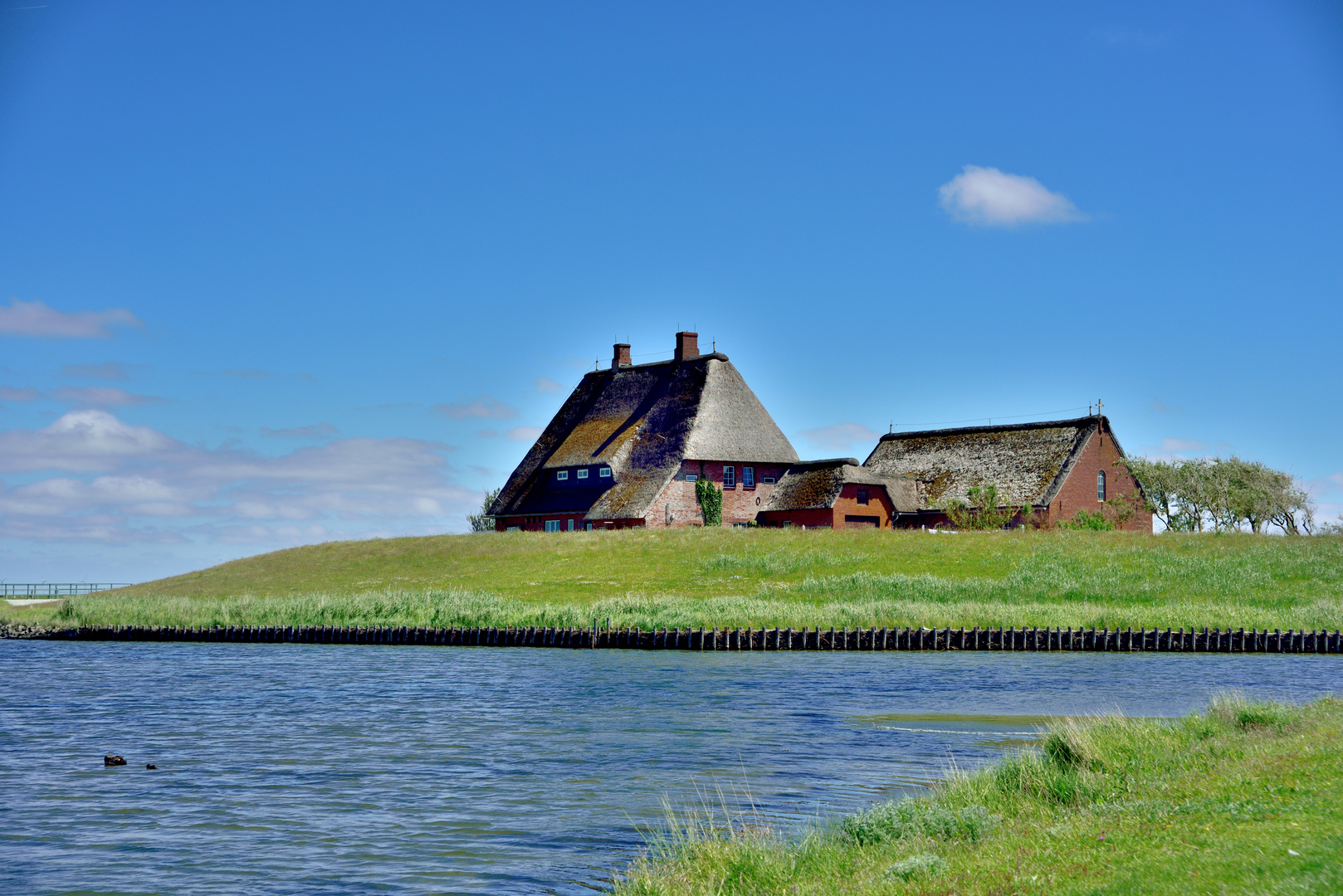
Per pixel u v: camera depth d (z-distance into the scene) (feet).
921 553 206.69
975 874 36.58
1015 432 271.08
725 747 78.64
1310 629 149.07
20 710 100.83
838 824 51.52
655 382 295.07
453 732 86.69
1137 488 269.64
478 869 49.67
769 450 276.21
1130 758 57.67
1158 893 30.66
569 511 273.54
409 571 223.92
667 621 160.76
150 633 184.14
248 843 54.54
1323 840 33.47
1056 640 147.84
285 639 177.58
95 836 55.93
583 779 68.23
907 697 104.01
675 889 41.01
